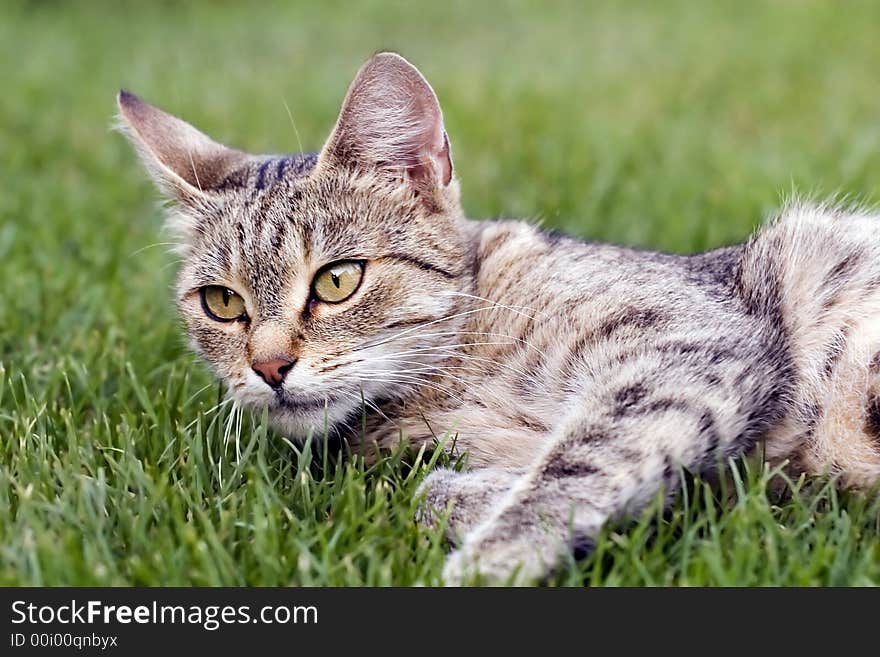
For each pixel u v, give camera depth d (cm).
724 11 238
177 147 82
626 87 161
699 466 72
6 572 69
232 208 79
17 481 74
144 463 76
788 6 233
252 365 76
